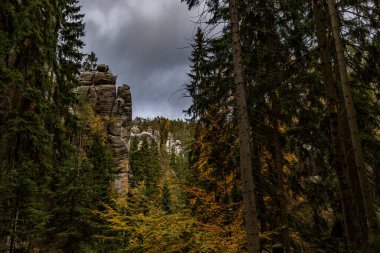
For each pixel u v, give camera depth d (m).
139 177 46.97
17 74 13.70
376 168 10.45
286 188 12.46
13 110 14.77
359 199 9.38
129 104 52.81
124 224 10.70
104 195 17.20
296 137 11.56
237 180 11.81
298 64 10.25
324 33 8.77
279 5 9.89
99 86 51.31
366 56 9.42
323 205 12.37
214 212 11.66
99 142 28.28
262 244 11.30
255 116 10.87
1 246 9.85
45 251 11.70
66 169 13.79
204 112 11.56
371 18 8.43
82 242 12.27
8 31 14.76
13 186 9.52
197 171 12.73
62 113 25.30
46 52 19.70
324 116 11.05
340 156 8.17
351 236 7.57
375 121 10.77
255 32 10.78
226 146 11.81
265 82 9.39
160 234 9.70
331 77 8.59
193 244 9.80
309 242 11.50
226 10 9.32
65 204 12.50
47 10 20.12
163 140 142.62
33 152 15.84
